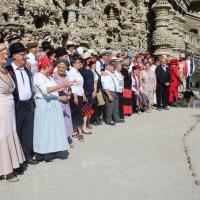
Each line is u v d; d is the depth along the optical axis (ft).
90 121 42.86
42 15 53.93
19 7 50.67
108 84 42.83
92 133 38.09
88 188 22.09
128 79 50.01
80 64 35.06
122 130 40.06
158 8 83.71
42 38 53.21
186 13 116.98
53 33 55.06
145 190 21.75
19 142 24.54
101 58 46.70
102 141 34.47
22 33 50.29
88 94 38.11
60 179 23.77
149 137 36.55
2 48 23.39
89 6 68.95
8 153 23.22
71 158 28.60
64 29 58.95
